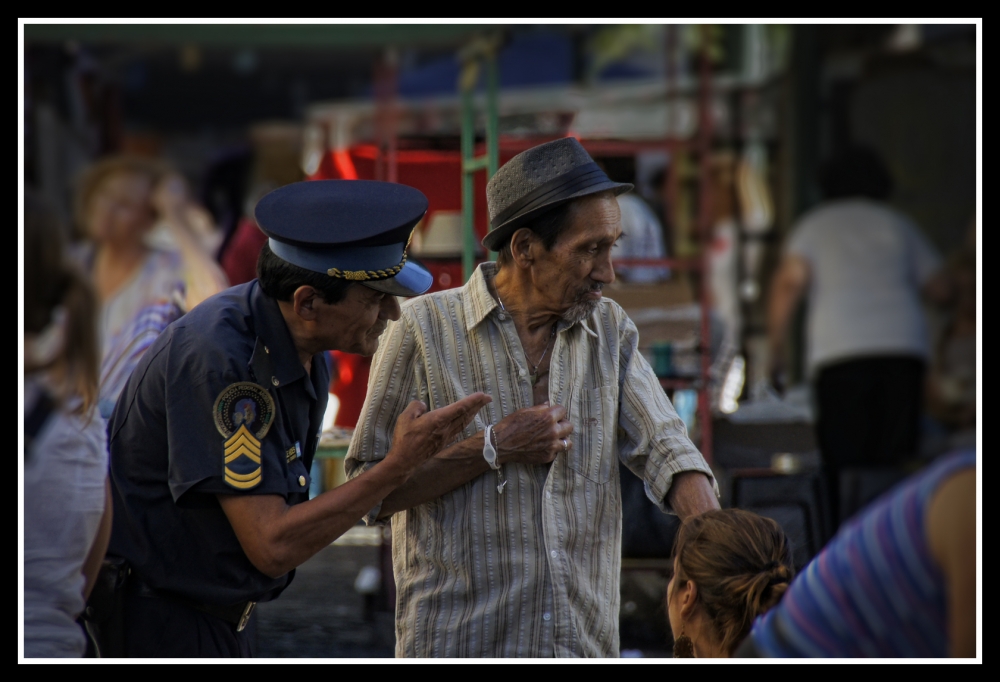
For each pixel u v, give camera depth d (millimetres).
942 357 13688
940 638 2977
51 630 4840
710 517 4656
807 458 10781
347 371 11578
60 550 4840
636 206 11516
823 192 14633
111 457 5160
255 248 12617
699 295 11984
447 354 5359
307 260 4871
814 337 13406
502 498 5266
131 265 12680
